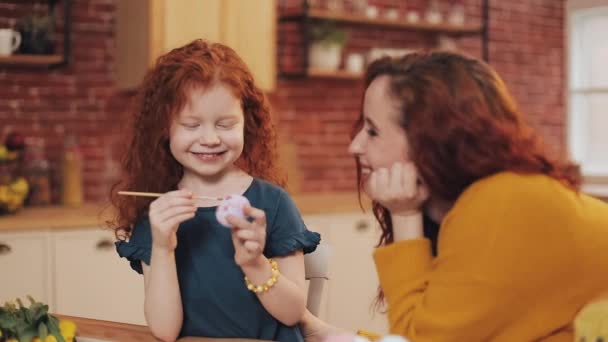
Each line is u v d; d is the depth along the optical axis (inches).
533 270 51.8
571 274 52.9
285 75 198.1
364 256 178.5
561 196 53.6
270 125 72.7
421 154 54.6
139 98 68.1
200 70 62.9
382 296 66.3
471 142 54.0
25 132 170.9
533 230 51.9
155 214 59.4
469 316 51.6
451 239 53.4
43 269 144.4
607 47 244.7
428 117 54.1
